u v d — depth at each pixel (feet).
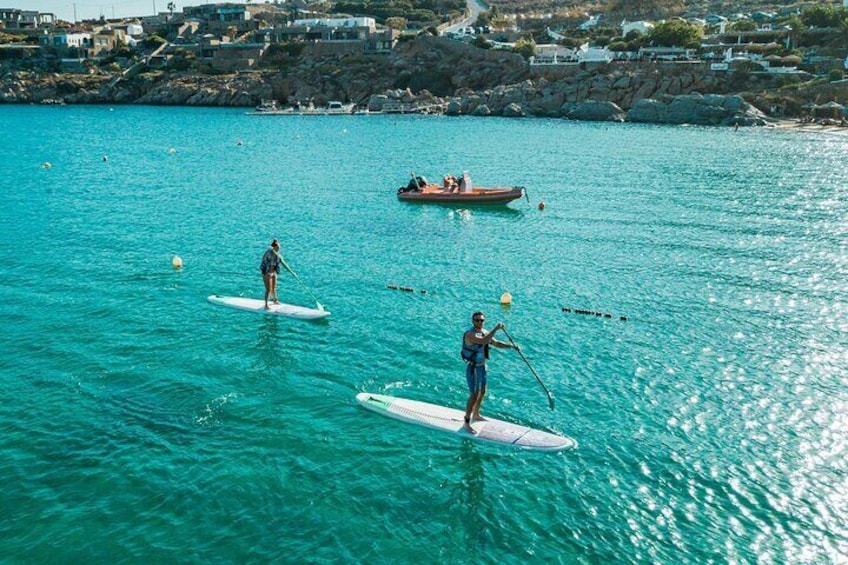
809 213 133.49
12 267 91.86
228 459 47.70
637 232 117.50
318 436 50.90
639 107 359.87
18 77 531.09
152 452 48.49
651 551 39.37
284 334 70.03
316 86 472.85
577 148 240.32
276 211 132.87
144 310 76.48
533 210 136.36
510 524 41.63
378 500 43.68
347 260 98.58
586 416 54.19
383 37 512.63
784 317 76.64
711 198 148.56
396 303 80.12
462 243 109.60
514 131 303.48
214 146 248.52
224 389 57.98
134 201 140.97
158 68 545.85
